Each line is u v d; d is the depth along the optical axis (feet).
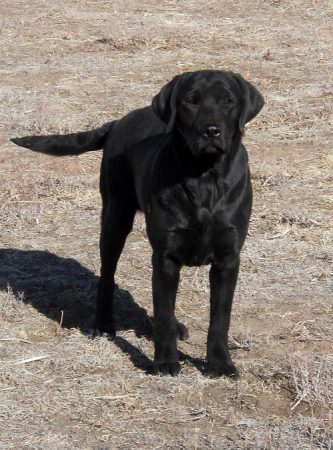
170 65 47.67
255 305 24.64
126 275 26.63
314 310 24.40
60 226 30.19
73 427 19.19
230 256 21.03
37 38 52.44
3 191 32.63
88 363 21.72
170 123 20.40
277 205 31.30
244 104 20.90
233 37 52.11
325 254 27.68
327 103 41.09
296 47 50.31
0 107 41.52
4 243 28.96
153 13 57.21
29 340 23.08
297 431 18.84
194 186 20.39
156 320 21.21
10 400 20.16
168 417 19.48
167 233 20.70
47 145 24.86
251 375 21.20
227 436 18.79
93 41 51.75
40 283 26.35
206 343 22.53
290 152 36.32
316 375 20.75
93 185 33.27
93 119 39.78
